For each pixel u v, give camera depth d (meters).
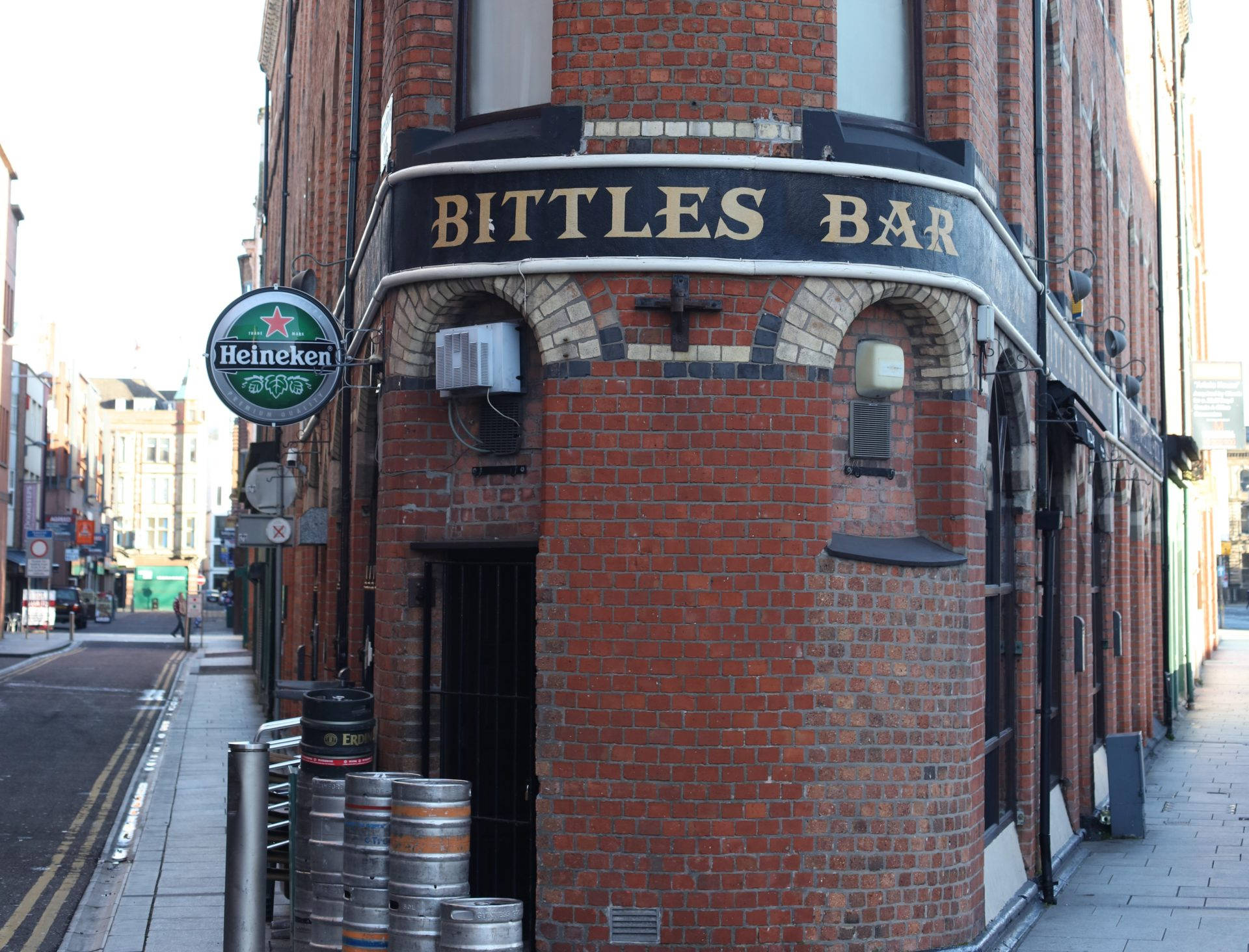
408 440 9.44
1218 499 66.12
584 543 8.60
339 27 15.41
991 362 10.23
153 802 15.30
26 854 12.62
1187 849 14.26
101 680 32.34
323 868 8.26
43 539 50.94
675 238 8.62
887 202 8.93
